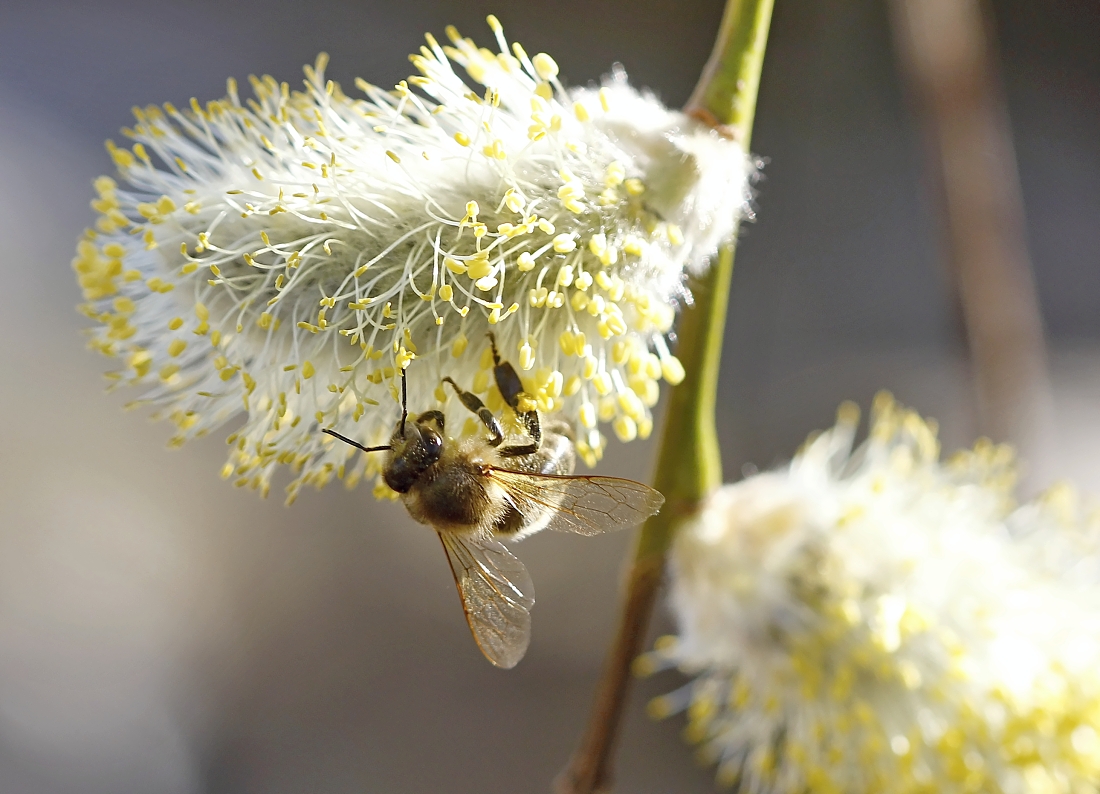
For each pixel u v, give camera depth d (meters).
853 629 0.16
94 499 0.24
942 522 0.16
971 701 0.16
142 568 0.24
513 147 0.15
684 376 0.15
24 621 0.23
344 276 0.15
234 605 0.24
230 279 0.15
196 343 0.15
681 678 0.24
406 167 0.15
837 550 0.16
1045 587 0.16
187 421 0.15
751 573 0.16
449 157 0.15
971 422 0.19
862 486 0.16
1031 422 0.19
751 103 0.15
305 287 0.15
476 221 0.15
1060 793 0.16
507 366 0.15
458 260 0.14
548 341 0.15
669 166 0.15
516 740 0.24
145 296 0.15
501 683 0.24
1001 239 0.19
